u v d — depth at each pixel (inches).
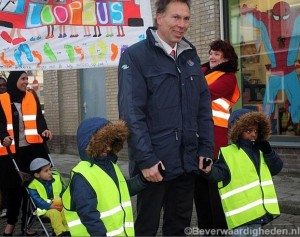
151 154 128.4
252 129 156.7
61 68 197.5
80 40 200.2
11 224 217.0
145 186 134.8
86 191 125.8
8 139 202.8
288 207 248.2
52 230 210.2
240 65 358.6
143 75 133.1
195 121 139.2
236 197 154.3
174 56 137.3
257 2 345.7
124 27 207.0
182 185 140.6
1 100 213.8
